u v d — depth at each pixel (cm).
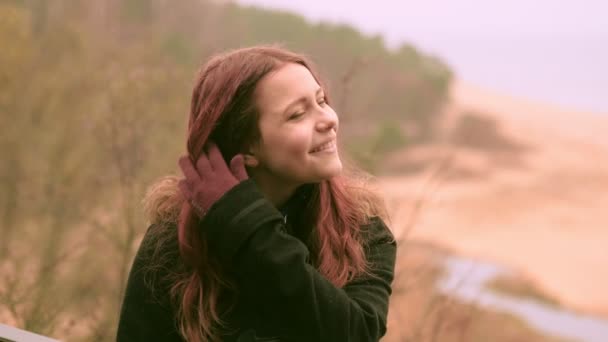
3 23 761
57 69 737
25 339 149
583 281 3153
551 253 3559
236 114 151
